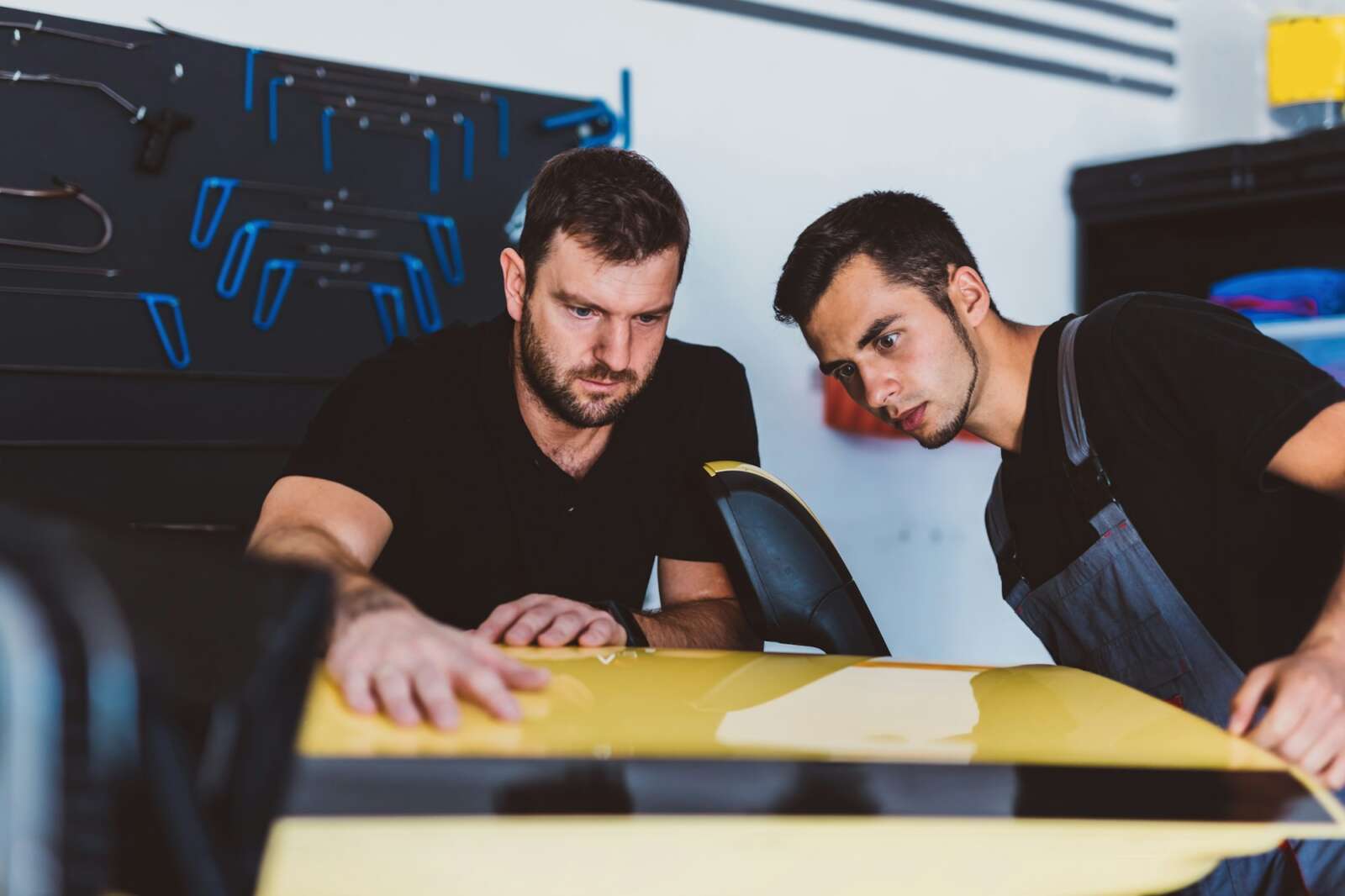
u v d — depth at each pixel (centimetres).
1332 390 136
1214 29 493
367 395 182
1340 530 145
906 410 167
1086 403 153
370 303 324
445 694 87
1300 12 460
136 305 295
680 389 194
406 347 193
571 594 189
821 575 159
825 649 158
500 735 84
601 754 82
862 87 416
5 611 29
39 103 282
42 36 281
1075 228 472
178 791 32
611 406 176
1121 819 81
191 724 33
